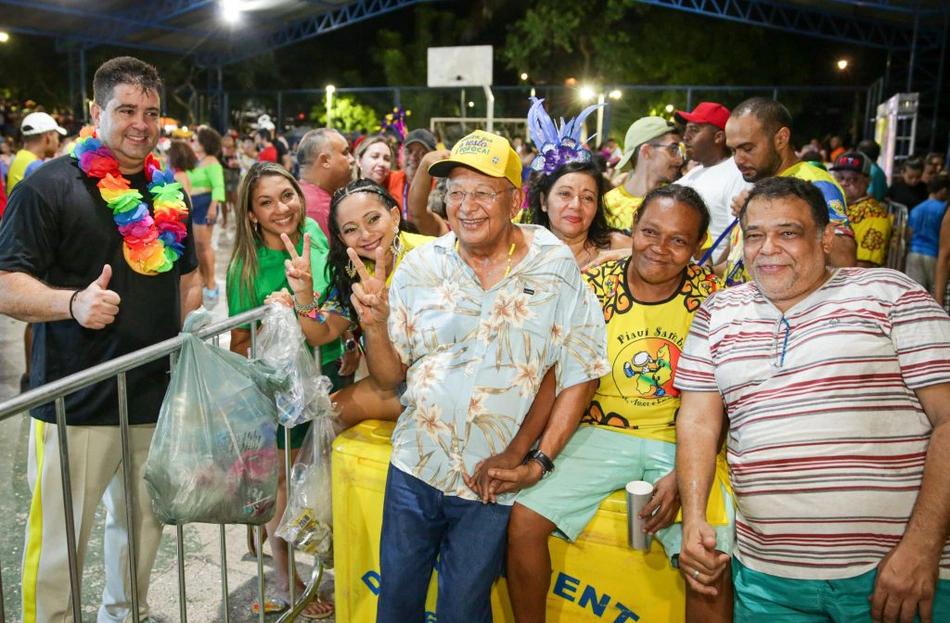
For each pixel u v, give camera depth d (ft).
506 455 6.66
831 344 6.11
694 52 68.80
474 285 6.70
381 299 6.68
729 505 6.84
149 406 8.24
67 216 7.61
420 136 16.79
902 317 6.10
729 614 6.75
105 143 7.88
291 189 9.19
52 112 66.39
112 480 8.44
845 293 6.31
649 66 69.46
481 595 6.76
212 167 23.98
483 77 56.75
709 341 6.75
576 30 72.02
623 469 7.20
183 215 8.65
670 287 7.55
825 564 5.99
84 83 61.41
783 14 58.44
